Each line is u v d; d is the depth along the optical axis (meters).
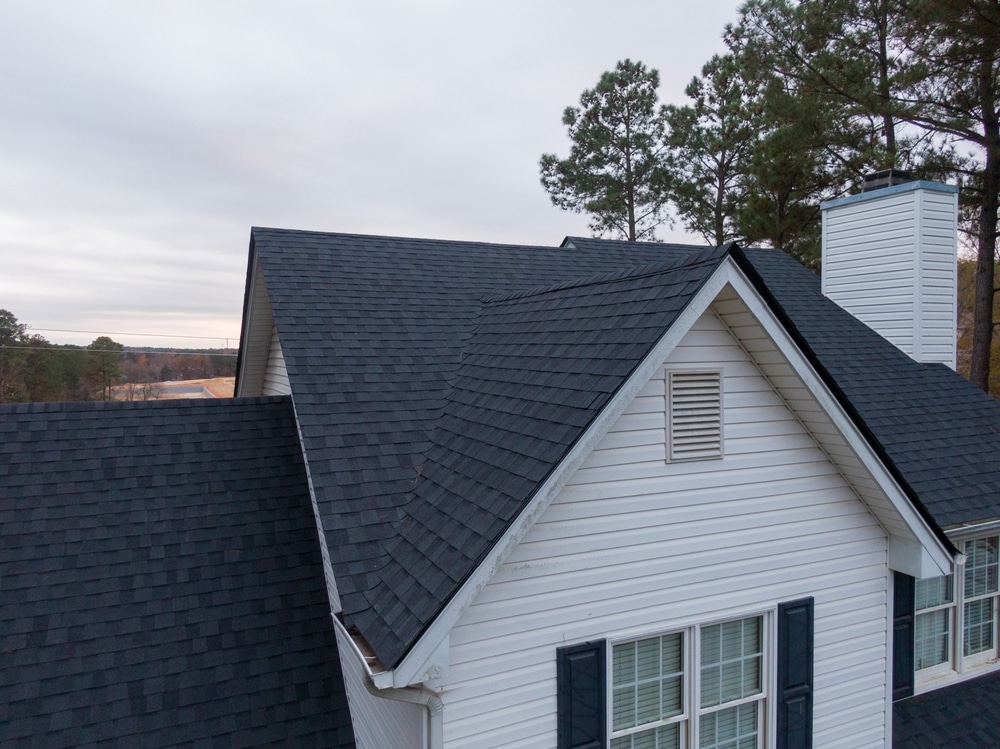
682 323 4.81
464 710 4.50
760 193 26.95
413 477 5.90
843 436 5.73
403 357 7.93
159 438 8.28
